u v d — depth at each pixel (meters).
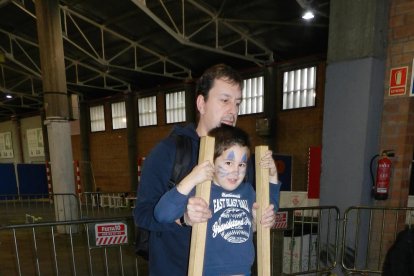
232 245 1.09
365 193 3.09
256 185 1.23
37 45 8.55
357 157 3.06
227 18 6.65
